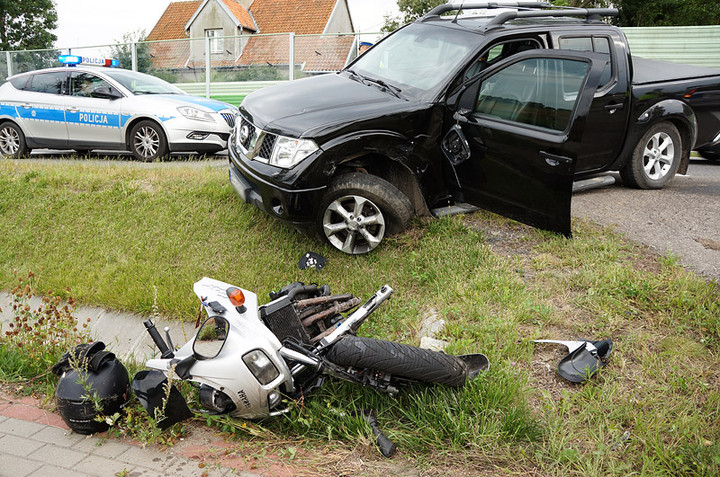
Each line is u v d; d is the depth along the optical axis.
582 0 24.59
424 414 3.30
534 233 5.56
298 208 4.93
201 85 15.97
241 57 15.53
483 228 5.70
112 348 4.78
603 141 6.20
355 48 14.46
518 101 5.02
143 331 4.88
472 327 4.12
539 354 3.91
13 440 3.37
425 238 5.38
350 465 3.06
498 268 4.91
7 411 3.74
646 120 6.49
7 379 4.13
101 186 7.30
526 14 5.82
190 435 3.42
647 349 3.83
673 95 6.65
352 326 3.55
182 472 3.05
